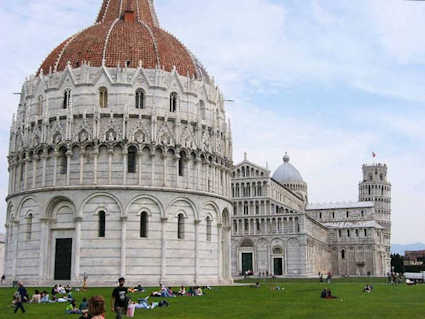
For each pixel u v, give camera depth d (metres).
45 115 86.75
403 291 78.12
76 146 84.00
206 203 89.62
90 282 79.94
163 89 88.00
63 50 93.88
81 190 82.25
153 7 109.31
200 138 89.94
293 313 43.28
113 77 87.25
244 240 170.75
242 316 40.84
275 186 181.62
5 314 43.12
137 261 81.56
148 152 84.81
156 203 83.88
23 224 86.75
